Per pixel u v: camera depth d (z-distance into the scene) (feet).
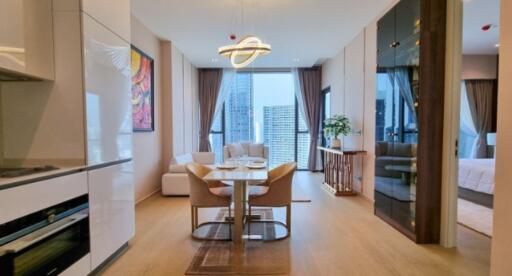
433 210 9.91
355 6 13.51
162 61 19.04
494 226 5.55
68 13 7.29
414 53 10.28
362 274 7.95
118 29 9.02
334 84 22.63
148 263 8.54
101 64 8.07
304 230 11.33
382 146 12.76
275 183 10.50
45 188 6.01
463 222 12.03
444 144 9.77
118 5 9.04
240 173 10.35
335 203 15.43
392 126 11.87
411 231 10.34
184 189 16.67
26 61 6.56
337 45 19.89
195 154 21.26
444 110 9.77
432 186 9.87
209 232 11.07
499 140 5.40
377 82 13.51
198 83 26.84
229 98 27.40
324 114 26.23
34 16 6.82
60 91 7.39
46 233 5.94
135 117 15.03
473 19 14.80
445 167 9.75
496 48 20.58
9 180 5.38
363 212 13.75
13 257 5.27
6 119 7.47
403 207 10.89
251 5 13.33
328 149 18.53
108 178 8.33
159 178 18.79
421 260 8.76
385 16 12.63
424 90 9.75
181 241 10.19
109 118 8.46
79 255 7.05
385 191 12.35
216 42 19.02
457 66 9.56
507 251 5.26
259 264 8.51
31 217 5.68
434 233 9.93
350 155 17.19
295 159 27.55
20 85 7.41
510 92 5.16
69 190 6.70
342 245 9.87
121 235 9.05
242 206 10.62
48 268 6.11
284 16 14.70
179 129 21.17
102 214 8.02
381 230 11.31
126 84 9.52
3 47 5.96
